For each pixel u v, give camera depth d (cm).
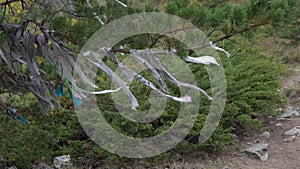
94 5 326
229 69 611
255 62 665
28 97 461
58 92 338
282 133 630
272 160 536
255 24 286
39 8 325
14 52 303
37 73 296
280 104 682
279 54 1125
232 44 657
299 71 1037
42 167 474
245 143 589
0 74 346
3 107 380
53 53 294
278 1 280
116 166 502
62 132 520
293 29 1054
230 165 512
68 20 300
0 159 443
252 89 630
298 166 512
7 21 325
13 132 431
